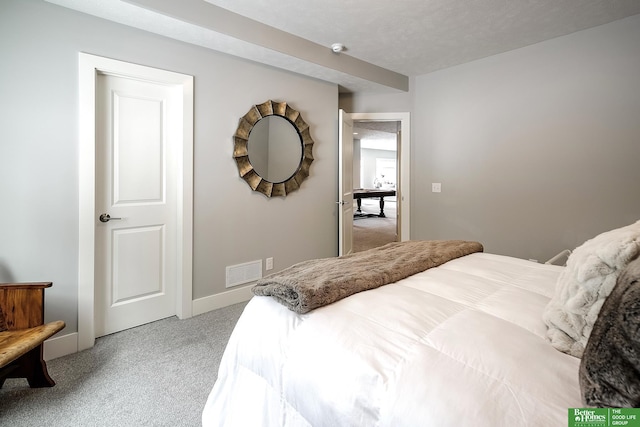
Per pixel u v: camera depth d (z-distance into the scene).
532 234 3.07
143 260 2.49
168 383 1.78
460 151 3.53
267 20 2.53
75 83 2.07
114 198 2.34
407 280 1.32
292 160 3.28
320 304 1.06
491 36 2.80
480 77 3.33
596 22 2.58
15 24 1.88
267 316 1.14
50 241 2.03
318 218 3.58
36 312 1.67
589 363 0.59
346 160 3.80
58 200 2.04
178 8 2.14
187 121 2.55
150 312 2.54
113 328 2.36
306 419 0.89
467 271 1.43
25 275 1.96
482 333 0.85
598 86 2.65
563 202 2.88
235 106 2.83
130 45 2.26
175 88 2.57
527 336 0.84
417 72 3.73
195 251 2.67
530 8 2.37
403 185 3.97
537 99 2.97
